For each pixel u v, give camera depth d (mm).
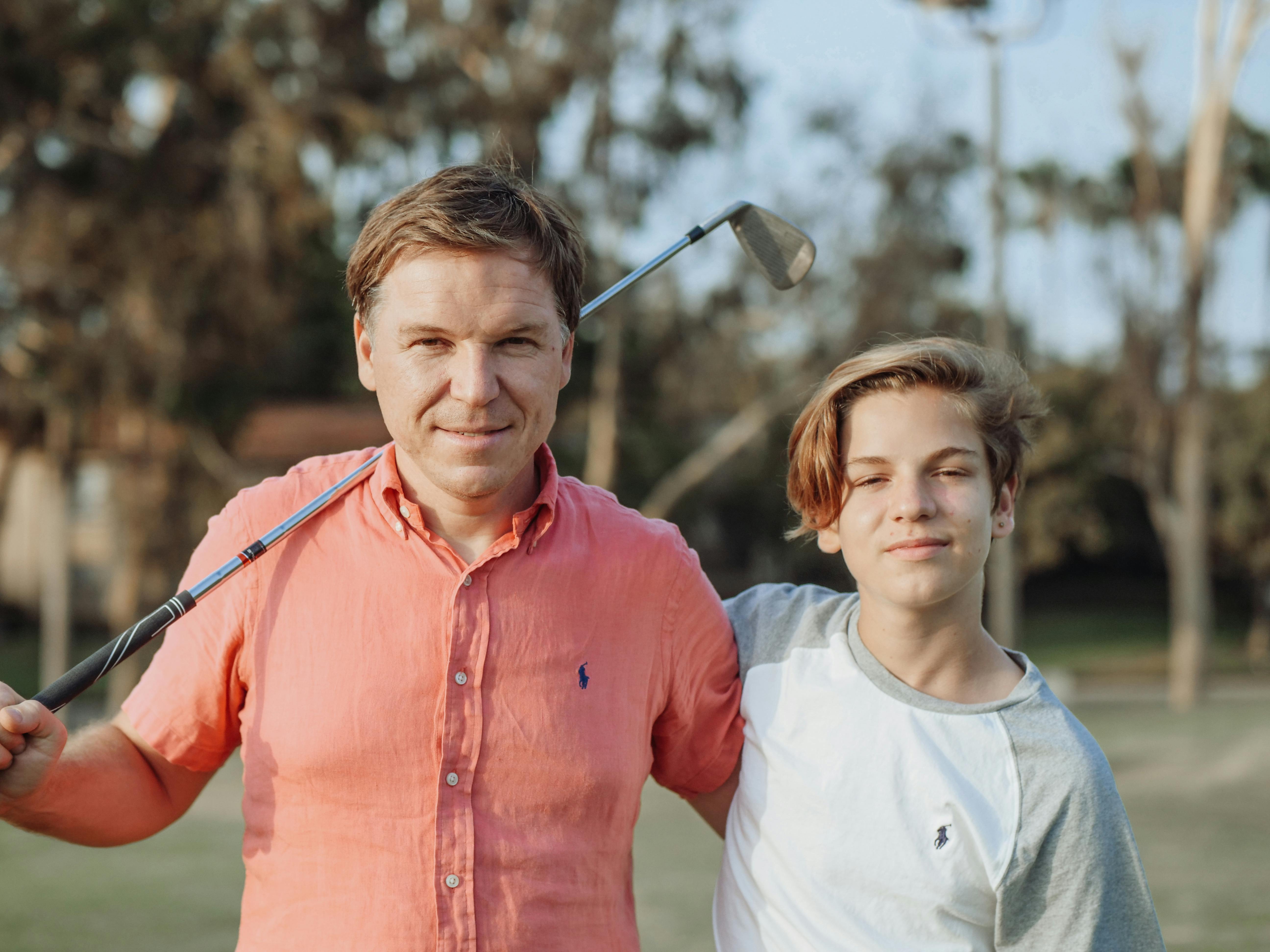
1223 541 26688
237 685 1814
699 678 1931
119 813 1822
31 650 22875
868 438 1841
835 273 17438
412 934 1644
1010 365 1953
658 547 1880
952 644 1850
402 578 1736
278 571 1778
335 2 15430
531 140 16500
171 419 15648
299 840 1693
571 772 1715
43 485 23609
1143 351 19328
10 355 15633
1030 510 26766
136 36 14391
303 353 18250
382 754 1677
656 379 19125
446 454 1686
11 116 14414
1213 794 9688
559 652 1748
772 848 1867
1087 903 1707
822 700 1885
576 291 1807
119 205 14961
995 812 1753
